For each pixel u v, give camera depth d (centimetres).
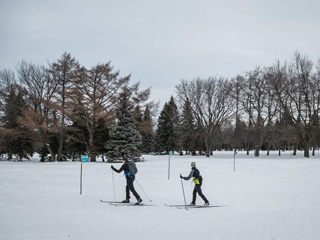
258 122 4372
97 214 776
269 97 4278
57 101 3112
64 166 2320
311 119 3819
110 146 3084
